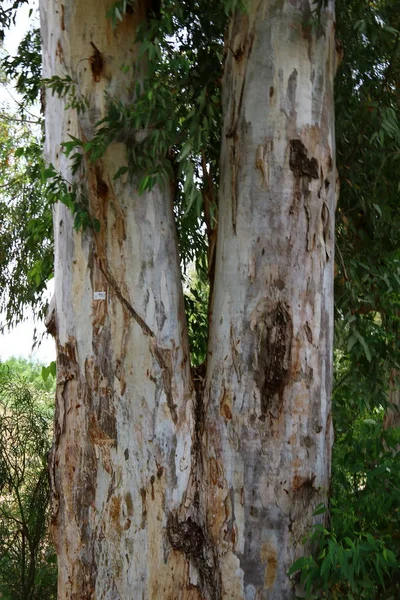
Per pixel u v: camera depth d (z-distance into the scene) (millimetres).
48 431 5895
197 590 3092
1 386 5656
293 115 3123
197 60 3699
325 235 3211
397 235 4492
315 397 3125
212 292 3447
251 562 3049
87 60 3297
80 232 3246
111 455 3164
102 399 3186
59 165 3402
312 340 3127
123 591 3109
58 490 3314
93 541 3170
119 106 3133
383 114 3842
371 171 4250
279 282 3078
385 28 3656
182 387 3225
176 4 3258
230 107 3268
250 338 3084
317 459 3127
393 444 3350
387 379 5715
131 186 3221
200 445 3211
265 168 3111
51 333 3480
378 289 4289
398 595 2920
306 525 3082
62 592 3271
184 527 3111
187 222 3768
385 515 3055
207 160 3789
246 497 3062
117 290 3197
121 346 3180
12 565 5152
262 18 3154
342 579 2947
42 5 3521
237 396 3100
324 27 3234
